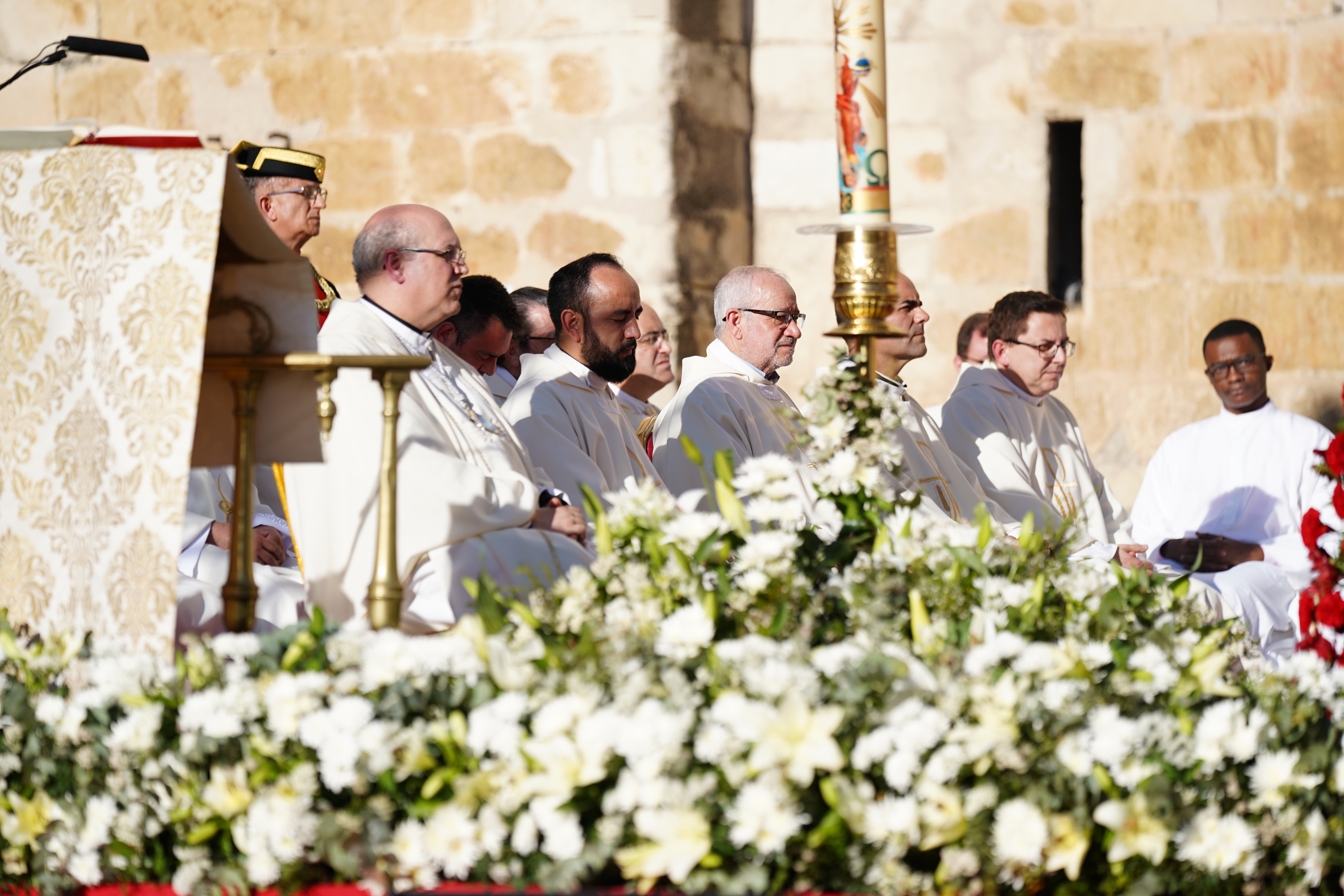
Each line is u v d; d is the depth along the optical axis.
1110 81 25.55
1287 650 19.81
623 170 24.08
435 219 14.32
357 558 12.72
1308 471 22.36
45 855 8.93
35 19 25.58
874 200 11.36
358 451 12.91
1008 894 8.01
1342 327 25.08
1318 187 25.05
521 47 24.42
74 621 10.02
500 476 13.43
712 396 16.48
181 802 8.54
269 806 8.21
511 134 24.50
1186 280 25.48
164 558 9.57
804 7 25.67
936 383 26.02
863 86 11.34
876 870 7.78
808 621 9.44
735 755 7.86
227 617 10.16
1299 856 8.73
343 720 8.25
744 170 25.77
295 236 16.75
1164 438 25.56
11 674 9.66
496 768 8.09
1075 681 8.59
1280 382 25.33
